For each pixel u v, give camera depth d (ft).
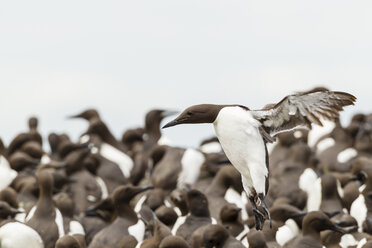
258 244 58.44
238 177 73.46
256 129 48.98
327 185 72.13
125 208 68.39
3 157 94.73
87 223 70.74
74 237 61.93
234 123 48.83
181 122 49.49
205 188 78.59
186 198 66.13
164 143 98.63
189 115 49.34
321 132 102.22
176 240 57.57
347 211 73.05
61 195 70.13
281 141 89.10
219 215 69.51
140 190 69.00
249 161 48.88
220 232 59.77
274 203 72.64
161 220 66.54
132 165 94.79
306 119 49.24
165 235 60.49
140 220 68.28
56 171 86.69
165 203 75.72
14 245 63.00
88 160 88.79
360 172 75.66
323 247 61.57
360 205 71.10
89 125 99.86
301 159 84.07
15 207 72.64
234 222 66.23
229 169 73.72
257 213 49.98
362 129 94.38
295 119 49.37
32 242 63.72
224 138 49.29
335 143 94.12
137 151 100.07
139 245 61.87
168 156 84.02
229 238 60.03
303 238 61.72
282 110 48.96
